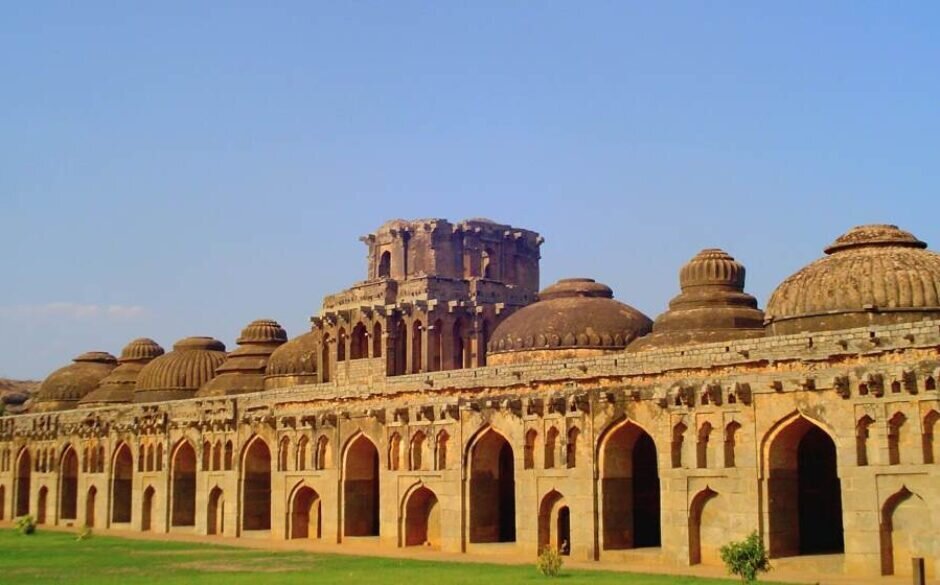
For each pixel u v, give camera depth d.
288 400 55.12
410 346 56.78
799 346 34.50
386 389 49.78
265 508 58.38
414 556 44.00
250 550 48.38
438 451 46.84
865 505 32.47
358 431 50.97
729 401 36.16
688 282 46.47
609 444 40.34
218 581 34.00
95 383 82.75
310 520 54.66
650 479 43.56
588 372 40.91
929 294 35.81
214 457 59.88
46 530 66.19
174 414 62.81
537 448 42.72
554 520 42.25
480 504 45.62
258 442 57.66
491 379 44.78
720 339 43.09
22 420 77.81
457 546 45.53
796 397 34.44
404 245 60.44
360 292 59.41
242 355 67.50
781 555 35.06
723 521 36.38
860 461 32.78
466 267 60.84
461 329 57.81
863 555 32.41
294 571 37.66
